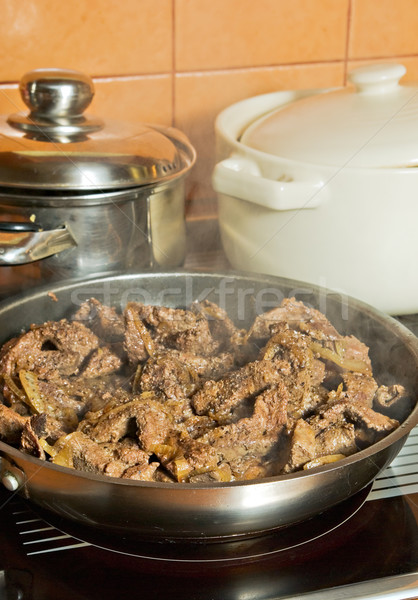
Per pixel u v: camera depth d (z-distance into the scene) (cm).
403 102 92
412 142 88
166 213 93
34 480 73
